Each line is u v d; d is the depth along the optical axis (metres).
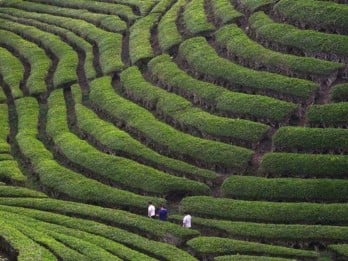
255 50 68.00
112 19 87.62
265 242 50.19
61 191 59.88
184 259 47.62
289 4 71.44
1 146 67.62
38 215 54.53
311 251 48.28
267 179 54.94
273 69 65.88
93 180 60.28
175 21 81.75
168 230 51.91
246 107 62.19
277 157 56.34
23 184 62.12
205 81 68.50
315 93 61.34
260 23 71.69
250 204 53.34
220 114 64.00
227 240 49.81
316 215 51.38
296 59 64.62
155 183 57.72
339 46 63.94
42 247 46.91
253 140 59.28
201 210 54.16
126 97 71.62
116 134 64.75
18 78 80.00
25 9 98.75
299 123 60.19
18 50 86.50
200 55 71.31
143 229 52.56
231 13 76.25
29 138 68.44
